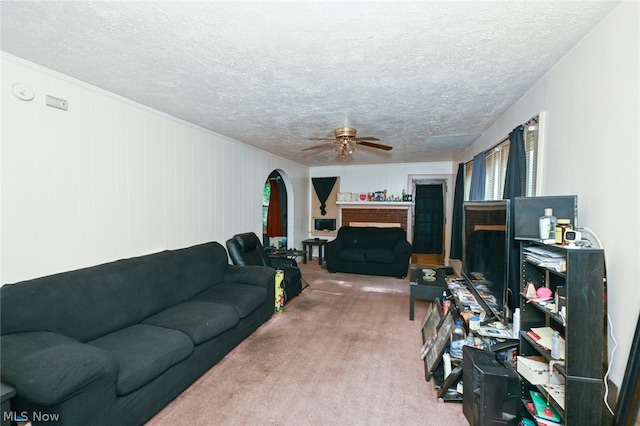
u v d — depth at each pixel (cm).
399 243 571
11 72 186
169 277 274
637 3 125
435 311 296
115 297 222
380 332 310
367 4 133
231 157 425
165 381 193
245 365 246
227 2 132
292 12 139
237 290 314
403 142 445
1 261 184
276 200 714
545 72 206
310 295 437
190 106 283
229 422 182
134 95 255
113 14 142
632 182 128
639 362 117
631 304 127
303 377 229
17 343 161
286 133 392
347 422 183
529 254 179
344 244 624
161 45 172
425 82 224
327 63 193
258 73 209
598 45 150
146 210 287
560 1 131
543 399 162
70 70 206
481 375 167
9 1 131
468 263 300
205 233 372
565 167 181
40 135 202
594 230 153
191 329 221
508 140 287
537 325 184
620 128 135
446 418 188
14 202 189
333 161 651
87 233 234
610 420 131
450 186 639
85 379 143
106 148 247
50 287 191
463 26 151
